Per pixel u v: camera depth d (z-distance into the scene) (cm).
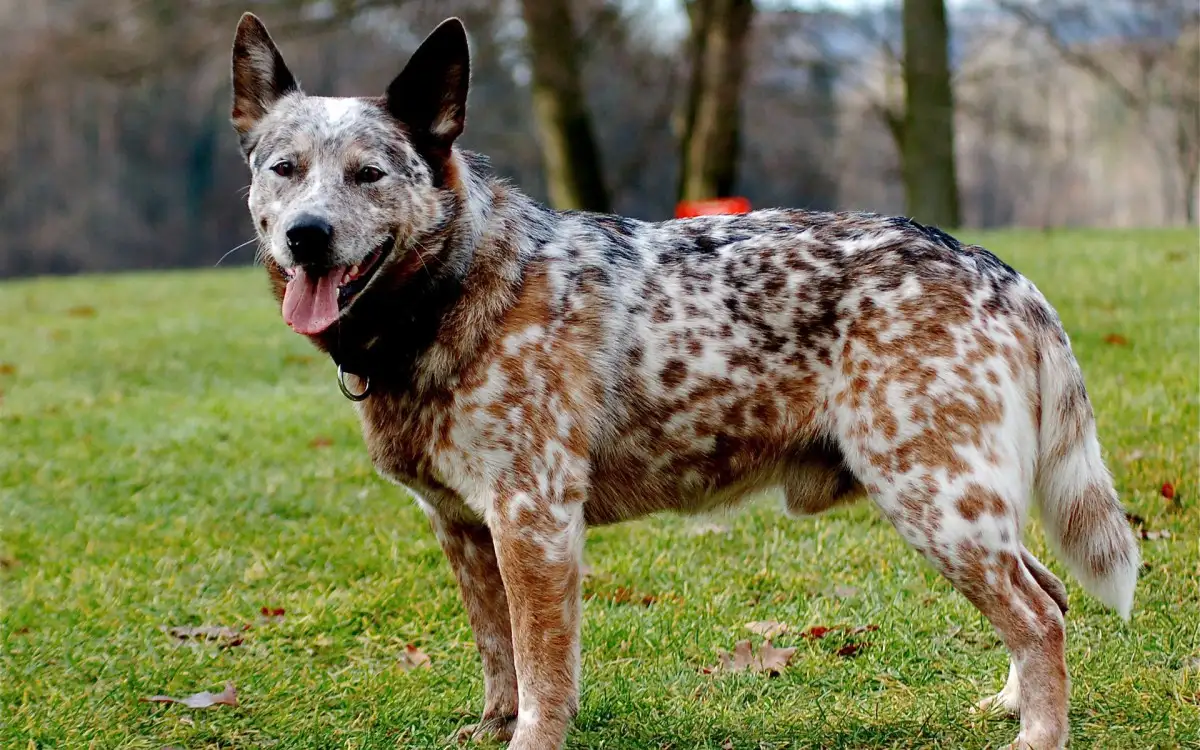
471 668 461
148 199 4103
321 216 362
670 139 2814
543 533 368
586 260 385
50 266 3869
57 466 734
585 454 378
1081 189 4675
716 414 387
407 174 376
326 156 377
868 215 402
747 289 384
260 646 486
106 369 1043
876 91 2641
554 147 2055
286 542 599
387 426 380
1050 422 388
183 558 580
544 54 2014
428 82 383
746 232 398
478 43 2022
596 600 518
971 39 2498
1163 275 1048
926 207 1778
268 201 390
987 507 362
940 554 365
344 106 388
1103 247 1259
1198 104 3241
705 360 383
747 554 557
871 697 415
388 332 371
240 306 1398
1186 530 538
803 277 382
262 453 741
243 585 552
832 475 393
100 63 1969
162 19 1895
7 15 2433
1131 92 3000
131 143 4025
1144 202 4575
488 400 367
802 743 383
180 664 464
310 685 448
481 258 374
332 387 929
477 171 397
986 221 4912
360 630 505
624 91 2942
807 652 456
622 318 382
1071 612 470
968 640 459
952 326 369
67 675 460
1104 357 795
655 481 398
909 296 372
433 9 1897
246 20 410
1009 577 364
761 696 421
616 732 400
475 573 404
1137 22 2781
